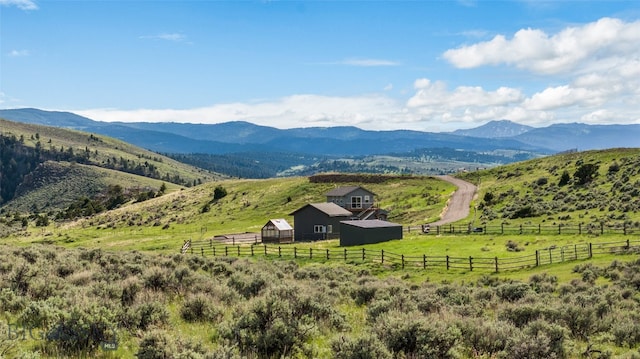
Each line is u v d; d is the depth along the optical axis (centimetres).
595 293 2414
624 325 1562
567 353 1292
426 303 1892
